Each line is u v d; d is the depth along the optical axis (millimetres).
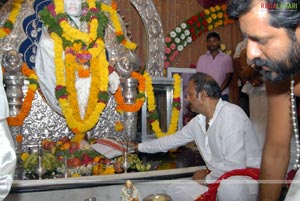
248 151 2484
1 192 1384
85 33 3404
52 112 3496
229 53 5656
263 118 3432
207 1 5535
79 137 3367
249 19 965
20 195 2178
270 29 948
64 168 2562
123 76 3650
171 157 3131
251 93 3600
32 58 3730
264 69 1086
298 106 1473
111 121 3670
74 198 2326
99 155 2859
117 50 3938
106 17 3635
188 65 5477
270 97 1395
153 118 3693
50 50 3305
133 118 3639
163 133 3730
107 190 2418
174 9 5387
